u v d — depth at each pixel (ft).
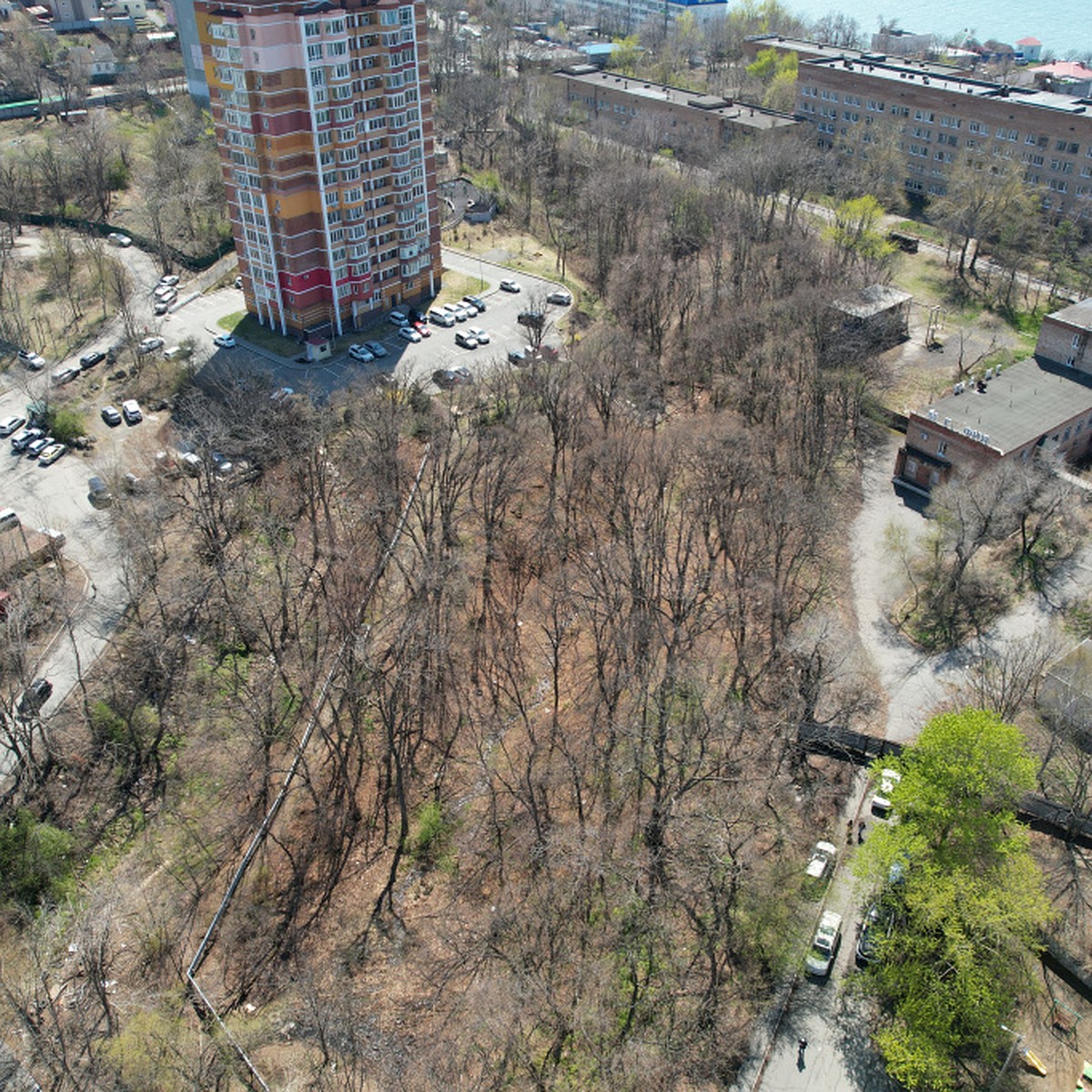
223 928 231.50
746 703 279.28
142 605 323.57
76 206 620.49
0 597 310.65
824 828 251.60
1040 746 268.21
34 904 238.48
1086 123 567.18
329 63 423.64
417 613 285.23
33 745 276.82
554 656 270.05
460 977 218.79
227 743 280.51
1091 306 417.28
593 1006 211.41
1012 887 202.59
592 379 372.58
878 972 211.82
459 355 470.39
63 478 395.75
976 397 388.16
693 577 312.91
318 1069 201.87
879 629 317.42
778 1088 200.23
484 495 331.77
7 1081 196.44
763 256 499.10
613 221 547.08
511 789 245.24
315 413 384.68
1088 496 365.20
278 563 310.04
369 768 270.67
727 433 348.38
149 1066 199.41
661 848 238.27
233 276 545.85
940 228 574.15
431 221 512.63
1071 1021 210.59
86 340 492.13
